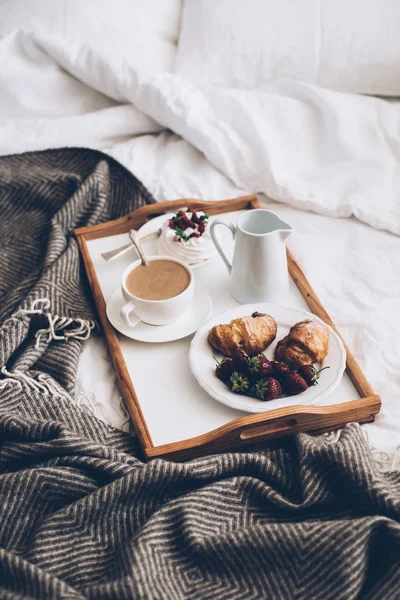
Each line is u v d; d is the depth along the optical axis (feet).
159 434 3.53
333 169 4.80
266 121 4.99
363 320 4.05
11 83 5.24
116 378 3.91
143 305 3.78
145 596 3.01
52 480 3.41
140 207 4.83
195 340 3.80
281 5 5.09
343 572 3.07
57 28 5.31
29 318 4.03
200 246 4.25
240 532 3.18
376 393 3.75
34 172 5.01
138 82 5.09
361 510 3.36
